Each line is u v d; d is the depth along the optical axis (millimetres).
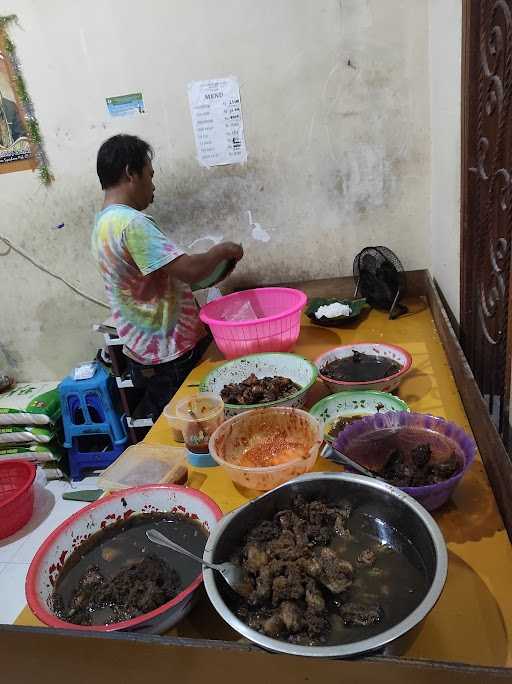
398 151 2068
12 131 2295
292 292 1914
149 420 2412
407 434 1098
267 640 644
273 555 827
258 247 2312
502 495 926
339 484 919
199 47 2037
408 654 731
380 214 2174
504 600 796
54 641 732
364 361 1574
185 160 2213
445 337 1552
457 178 1507
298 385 1495
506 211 1069
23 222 2477
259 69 2037
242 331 1642
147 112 2166
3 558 2152
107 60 2109
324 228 2232
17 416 2588
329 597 785
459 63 1400
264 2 1942
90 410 2658
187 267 1737
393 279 1930
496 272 1171
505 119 1045
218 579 782
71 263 2545
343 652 615
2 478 2473
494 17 1092
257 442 1229
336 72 1995
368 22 1915
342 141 2086
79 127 2244
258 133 2129
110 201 1832
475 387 1163
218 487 1153
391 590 780
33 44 2127
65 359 2834
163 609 773
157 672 716
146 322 1948
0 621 1857
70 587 918
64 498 2482
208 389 1497
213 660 678
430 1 1830
